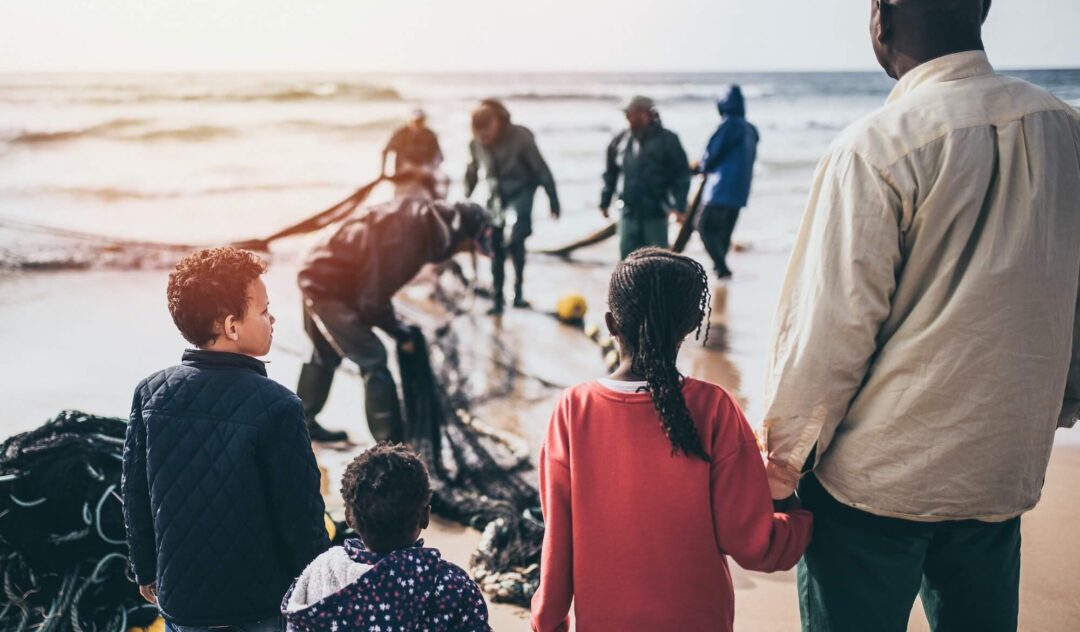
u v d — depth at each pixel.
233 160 15.70
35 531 2.80
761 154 16.52
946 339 1.71
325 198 13.50
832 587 1.95
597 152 17.69
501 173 6.93
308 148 17.20
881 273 1.72
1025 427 1.73
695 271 1.82
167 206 12.45
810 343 1.77
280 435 1.92
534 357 5.81
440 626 1.67
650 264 1.79
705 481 1.75
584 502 1.78
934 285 1.72
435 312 6.88
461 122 20.25
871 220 1.72
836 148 1.81
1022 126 1.71
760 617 2.93
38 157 14.55
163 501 1.90
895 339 1.78
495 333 6.36
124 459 2.01
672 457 1.75
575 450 1.80
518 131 6.82
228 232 10.96
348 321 4.05
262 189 13.89
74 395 5.15
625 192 6.61
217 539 1.88
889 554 1.87
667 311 1.76
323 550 1.97
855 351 1.75
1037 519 3.47
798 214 11.72
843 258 1.74
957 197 1.69
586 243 8.98
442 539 3.52
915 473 1.76
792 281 1.87
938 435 1.74
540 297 7.53
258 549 1.92
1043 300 1.70
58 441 2.97
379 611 1.63
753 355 5.84
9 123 16.14
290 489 1.92
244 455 1.88
